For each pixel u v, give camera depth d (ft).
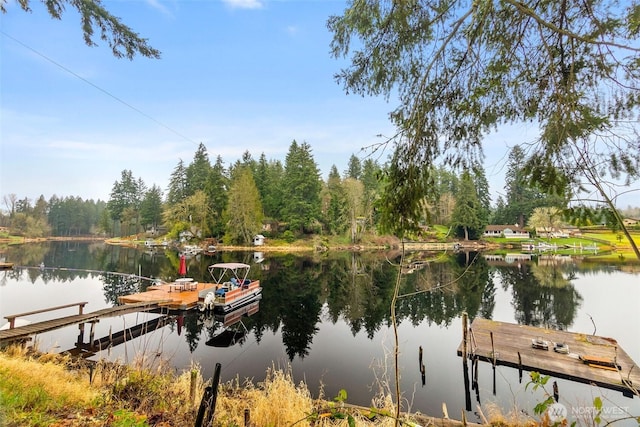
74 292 62.44
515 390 25.08
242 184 160.04
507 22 7.63
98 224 294.66
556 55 7.39
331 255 136.36
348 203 164.35
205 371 27.58
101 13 14.65
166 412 13.64
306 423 14.56
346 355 32.24
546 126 7.11
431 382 26.53
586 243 124.98
